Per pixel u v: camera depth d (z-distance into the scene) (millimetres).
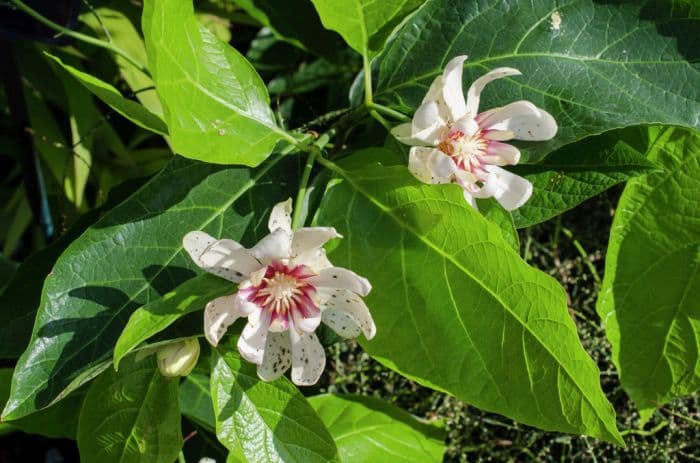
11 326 593
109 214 544
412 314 548
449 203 526
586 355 521
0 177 839
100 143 761
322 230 508
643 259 604
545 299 522
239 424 560
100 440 578
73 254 538
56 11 606
